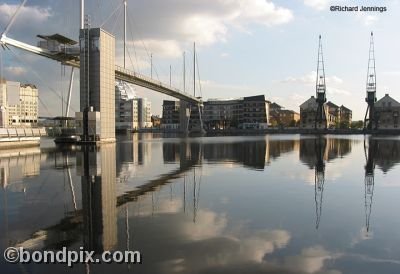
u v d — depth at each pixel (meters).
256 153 38.69
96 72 58.78
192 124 190.62
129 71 81.19
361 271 7.05
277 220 10.84
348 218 11.13
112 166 25.66
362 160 30.38
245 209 12.30
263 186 17.11
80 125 57.72
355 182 18.38
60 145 54.50
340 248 8.35
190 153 38.81
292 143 61.56
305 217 11.23
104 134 60.50
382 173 21.91
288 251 8.12
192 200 13.77
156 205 12.87
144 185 17.31
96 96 58.84
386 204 13.13
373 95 134.25
